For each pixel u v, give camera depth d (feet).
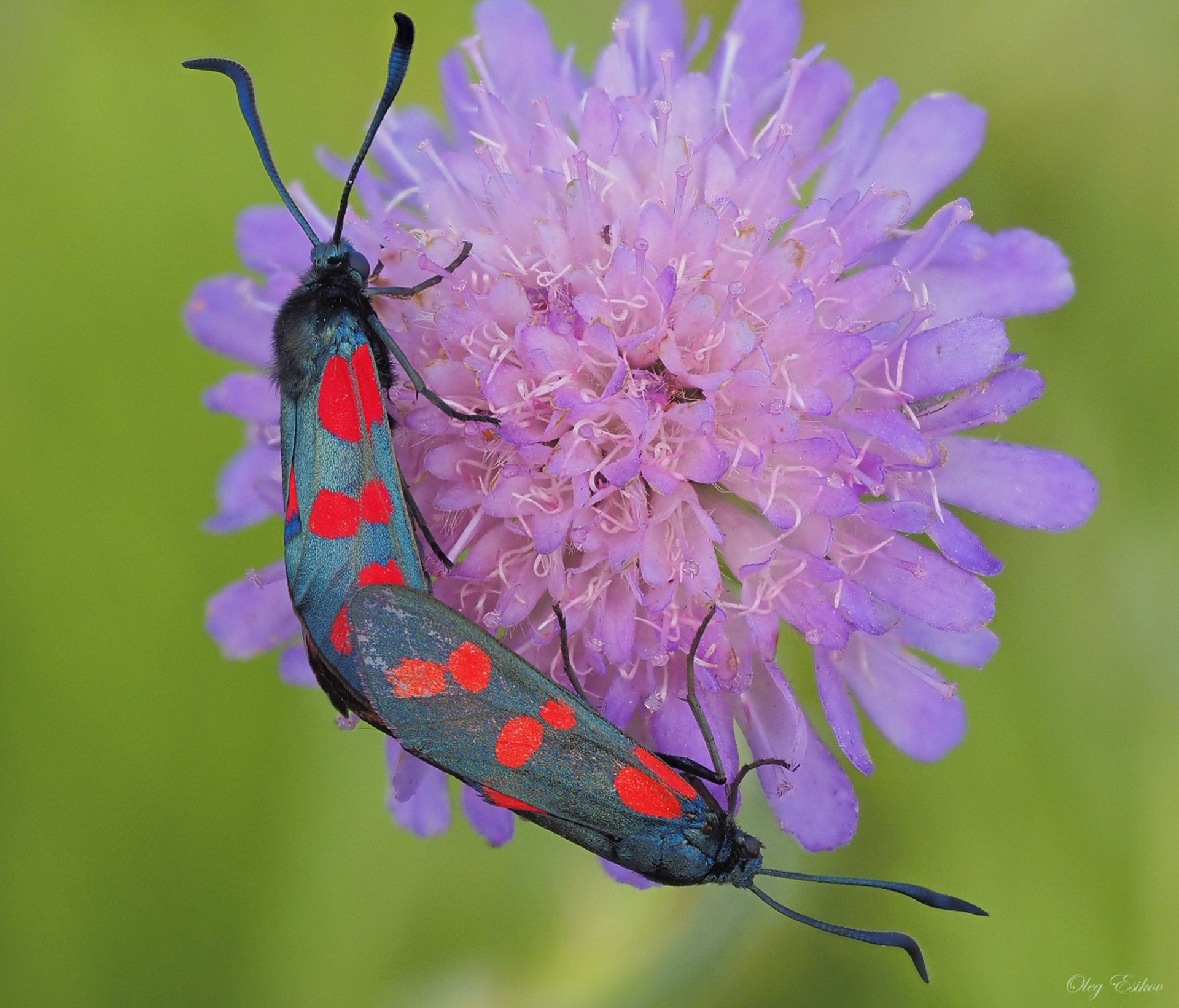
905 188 0.51
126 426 0.58
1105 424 0.56
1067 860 0.55
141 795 0.57
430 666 0.46
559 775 0.46
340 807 0.57
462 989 0.56
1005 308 0.50
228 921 0.57
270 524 0.57
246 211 0.54
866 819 0.55
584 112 0.50
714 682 0.48
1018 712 0.55
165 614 0.57
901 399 0.49
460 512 0.50
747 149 0.51
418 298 0.50
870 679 0.51
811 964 0.55
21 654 0.57
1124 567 0.55
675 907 0.56
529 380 0.49
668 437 0.49
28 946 0.56
